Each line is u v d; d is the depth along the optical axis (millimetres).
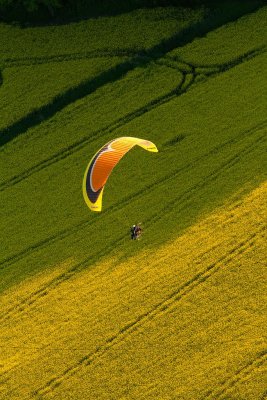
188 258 192875
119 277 192750
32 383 183125
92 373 182250
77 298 191625
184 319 185375
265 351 179625
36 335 188500
